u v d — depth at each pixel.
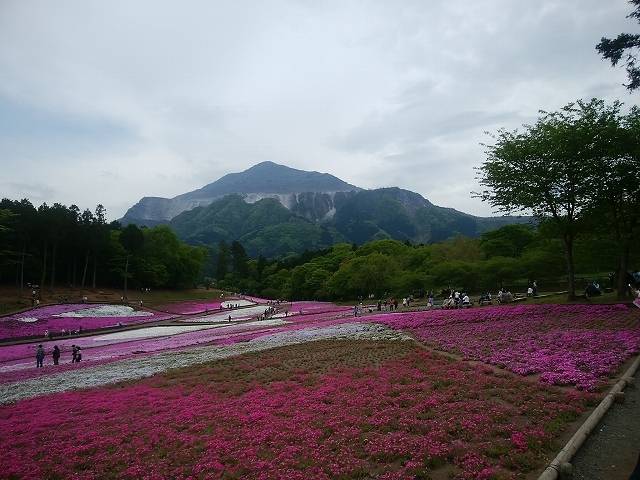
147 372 26.73
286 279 135.62
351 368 21.36
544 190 33.34
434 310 43.41
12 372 33.16
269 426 14.34
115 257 106.19
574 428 11.69
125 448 14.13
